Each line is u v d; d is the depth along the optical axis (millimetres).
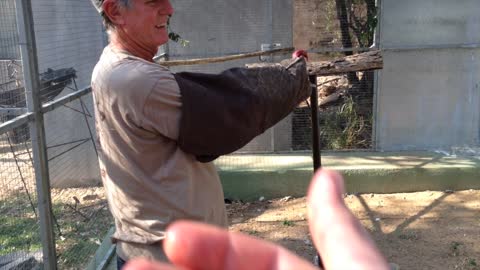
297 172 4848
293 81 1835
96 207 4191
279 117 1829
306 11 5172
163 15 1758
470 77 5223
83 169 4727
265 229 4266
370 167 4859
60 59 4227
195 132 1612
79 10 4398
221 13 5188
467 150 5266
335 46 5219
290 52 3496
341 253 331
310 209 372
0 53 3100
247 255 381
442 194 4805
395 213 4465
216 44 5254
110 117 1664
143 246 1731
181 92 1581
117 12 1707
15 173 3217
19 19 2355
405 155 5238
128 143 1665
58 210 4148
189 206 1705
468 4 5070
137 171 1689
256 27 5207
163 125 1605
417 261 3643
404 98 5281
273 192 4898
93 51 4570
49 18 4184
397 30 5121
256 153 5387
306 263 382
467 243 3873
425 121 5328
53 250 2635
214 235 388
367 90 5332
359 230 348
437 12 5086
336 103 5414
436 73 5223
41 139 2510
